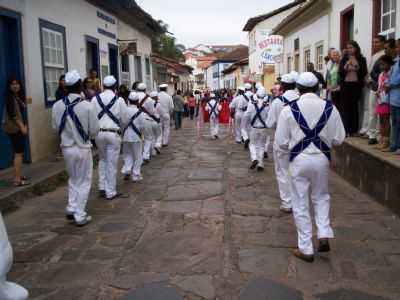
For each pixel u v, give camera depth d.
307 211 5.11
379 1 9.80
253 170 10.32
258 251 5.40
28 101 9.79
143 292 4.43
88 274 4.86
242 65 44.22
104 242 5.78
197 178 9.50
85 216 6.48
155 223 6.50
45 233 6.16
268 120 7.20
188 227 6.31
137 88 11.35
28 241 5.86
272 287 4.50
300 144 5.03
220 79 63.75
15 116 7.69
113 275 4.82
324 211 5.17
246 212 6.98
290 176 5.16
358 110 9.98
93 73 11.64
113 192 7.87
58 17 11.45
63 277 4.80
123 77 18.11
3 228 2.96
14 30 9.41
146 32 22.34
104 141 7.68
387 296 4.32
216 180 9.27
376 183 7.43
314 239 5.83
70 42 12.28
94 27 14.33
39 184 8.20
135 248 5.56
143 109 11.27
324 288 4.48
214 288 4.49
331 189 8.43
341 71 9.80
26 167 9.52
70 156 6.30
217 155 12.76
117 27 17.08
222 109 18.45
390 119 7.84
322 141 5.02
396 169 6.61
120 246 5.64
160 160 12.03
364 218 6.62
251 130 10.16
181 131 20.84
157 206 7.37
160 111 14.29
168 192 8.30
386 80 7.87
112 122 7.64
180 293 4.40
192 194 8.12
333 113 5.03
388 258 5.18
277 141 5.19
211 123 17.28
